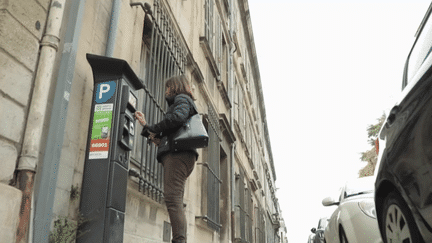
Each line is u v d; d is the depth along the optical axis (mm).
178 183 3053
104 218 2594
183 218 3020
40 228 2350
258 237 15891
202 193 6793
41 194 2410
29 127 2373
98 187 2672
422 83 2109
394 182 2293
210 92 8359
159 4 5113
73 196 2842
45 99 2490
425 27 2545
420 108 2057
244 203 12008
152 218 4438
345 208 4238
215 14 10055
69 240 2510
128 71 3021
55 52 2625
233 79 12672
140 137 4457
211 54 8375
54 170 2537
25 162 2301
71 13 2947
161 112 4754
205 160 7051
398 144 2266
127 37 4098
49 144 2545
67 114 2865
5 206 2062
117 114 2854
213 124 7840
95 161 2754
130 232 3775
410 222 2180
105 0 3682
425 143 1927
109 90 2938
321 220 12703
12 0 2301
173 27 5824
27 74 2422
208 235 7418
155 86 4613
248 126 16484
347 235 3924
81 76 3121
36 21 2527
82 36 3176
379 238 3396
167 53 5152
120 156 2844
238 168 11844
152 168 4410
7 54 2246
